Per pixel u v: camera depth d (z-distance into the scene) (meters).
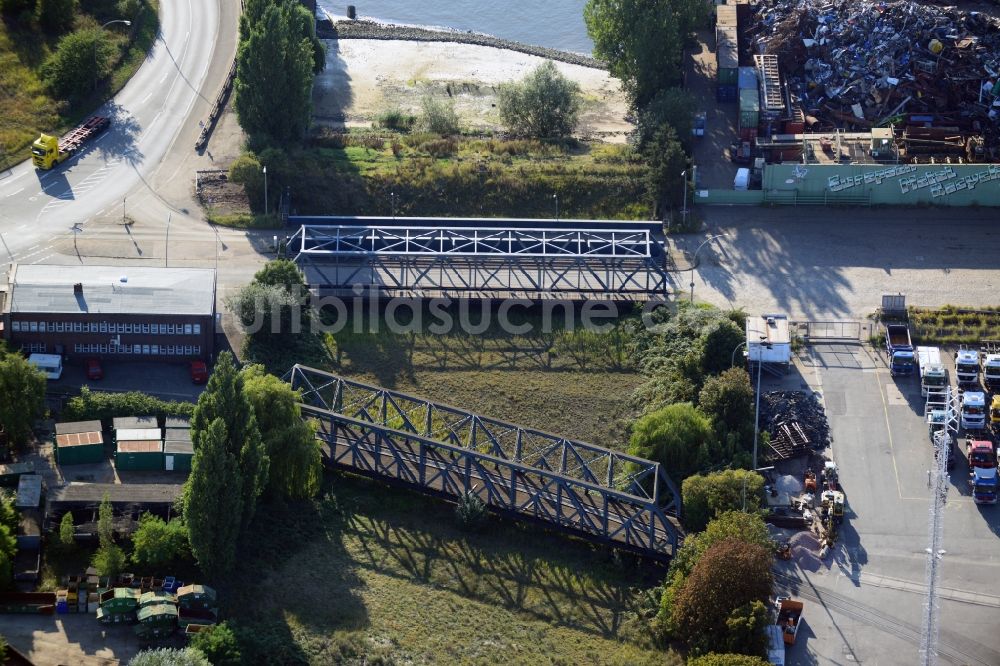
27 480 176.38
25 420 183.38
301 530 179.62
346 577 174.12
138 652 160.50
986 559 181.38
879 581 178.62
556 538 182.88
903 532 184.38
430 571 176.75
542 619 172.38
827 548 181.88
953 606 175.88
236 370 185.00
